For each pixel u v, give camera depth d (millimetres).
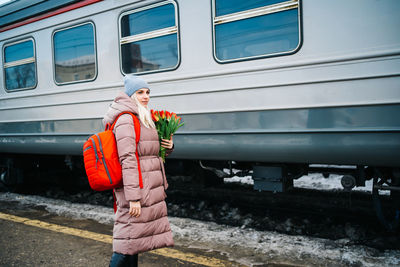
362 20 2736
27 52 4977
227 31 3357
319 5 2902
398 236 3242
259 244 3082
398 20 2611
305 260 2752
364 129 2762
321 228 3600
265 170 3547
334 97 2873
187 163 4297
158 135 2328
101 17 4156
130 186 1971
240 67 3293
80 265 2811
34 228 3711
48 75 4730
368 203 3957
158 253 2975
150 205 2090
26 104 5031
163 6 3709
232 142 3377
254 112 3248
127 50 4000
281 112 3111
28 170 6105
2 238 3436
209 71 3467
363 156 2797
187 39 3574
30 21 4855
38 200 5004
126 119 2041
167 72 3730
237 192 4695
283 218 3961
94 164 2049
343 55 2820
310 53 2959
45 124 4812
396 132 2648
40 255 3014
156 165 2166
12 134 5234
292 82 3043
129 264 2145
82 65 4387
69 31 4473
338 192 4754
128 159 1990
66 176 6371
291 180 3732
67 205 4633
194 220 3793
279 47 3113
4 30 5223
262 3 3164
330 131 2893
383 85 2686
